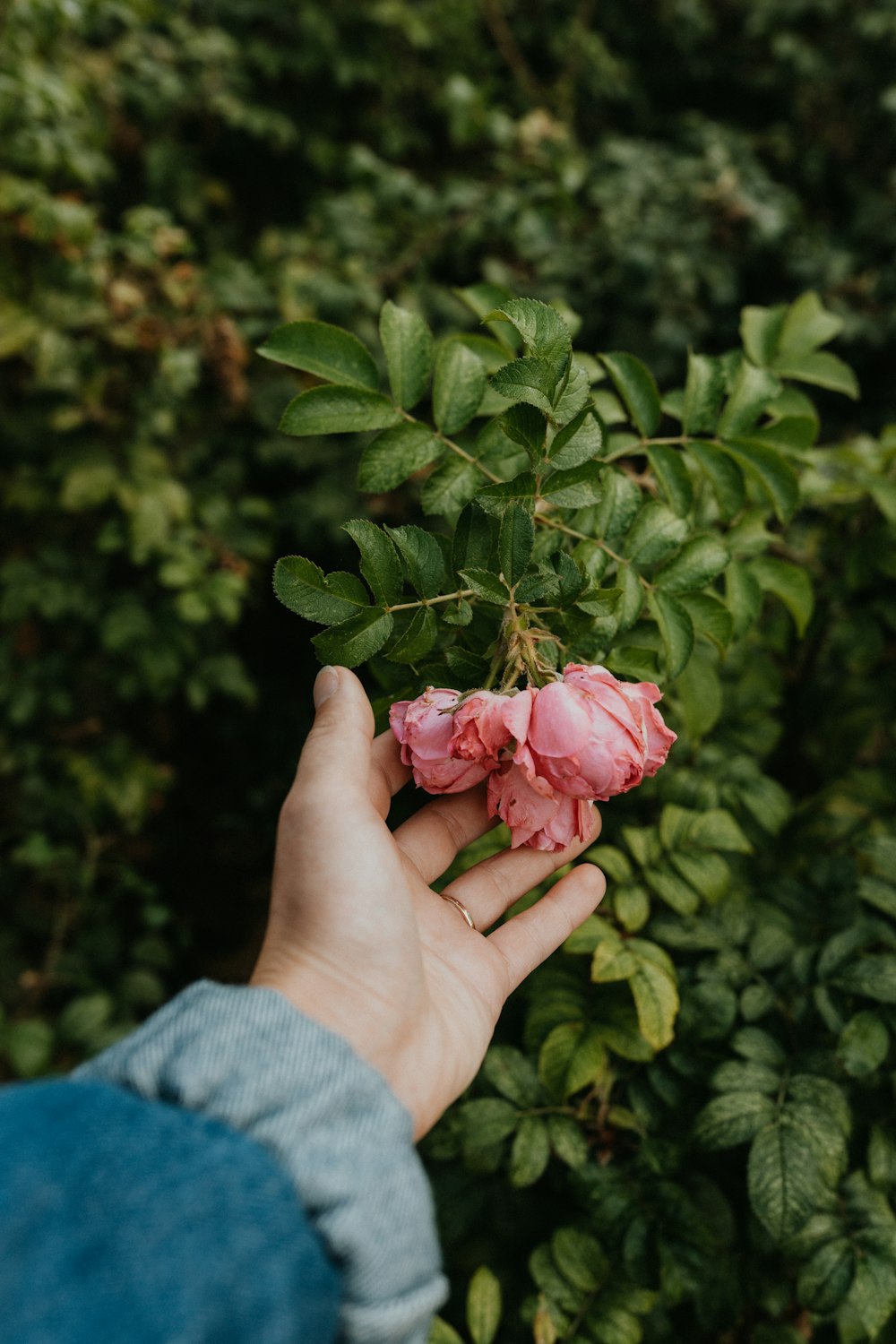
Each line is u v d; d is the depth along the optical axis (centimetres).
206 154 106
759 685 59
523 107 124
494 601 34
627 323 107
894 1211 44
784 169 137
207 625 89
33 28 74
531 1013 47
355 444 94
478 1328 43
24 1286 23
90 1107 26
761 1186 40
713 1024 45
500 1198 49
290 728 104
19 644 88
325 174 111
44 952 87
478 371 39
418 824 41
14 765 87
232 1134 26
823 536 63
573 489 35
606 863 48
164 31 99
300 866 34
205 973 96
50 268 77
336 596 34
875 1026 44
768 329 50
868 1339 43
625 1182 45
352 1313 25
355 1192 26
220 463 90
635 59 141
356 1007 32
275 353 37
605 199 109
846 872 51
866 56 132
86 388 79
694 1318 48
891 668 64
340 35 105
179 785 104
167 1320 23
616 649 39
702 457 42
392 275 97
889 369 119
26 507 83
